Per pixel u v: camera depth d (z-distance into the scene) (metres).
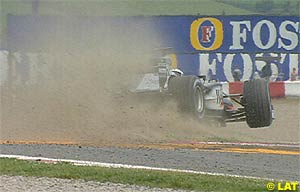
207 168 34.03
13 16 77.25
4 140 43.62
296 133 54.47
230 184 29.39
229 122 53.12
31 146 40.75
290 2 108.94
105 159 36.03
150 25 87.50
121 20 83.31
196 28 91.06
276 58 89.12
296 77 88.75
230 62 88.88
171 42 90.31
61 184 29.23
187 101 48.66
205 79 51.78
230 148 42.72
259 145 45.41
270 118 50.47
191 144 43.97
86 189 28.20
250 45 91.69
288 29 91.81
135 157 36.91
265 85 50.69
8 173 31.64
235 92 81.38
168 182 29.38
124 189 28.28
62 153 37.97
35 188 28.39
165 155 38.06
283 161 37.34
